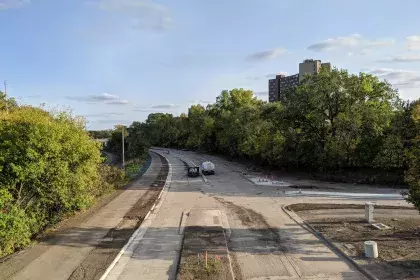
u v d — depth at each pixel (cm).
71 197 1908
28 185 1648
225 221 2138
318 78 3922
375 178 3497
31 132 1622
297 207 2475
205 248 1570
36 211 1706
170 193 3288
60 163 1753
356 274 1290
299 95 4059
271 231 1895
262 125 5253
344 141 3800
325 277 1273
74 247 1577
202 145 10244
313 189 3312
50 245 1597
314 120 4066
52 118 2117
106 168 3306
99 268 1335
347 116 3728
